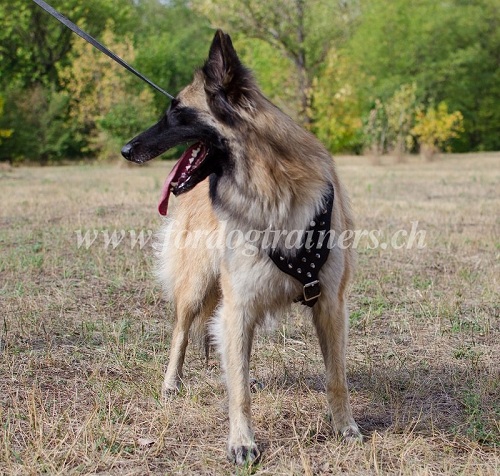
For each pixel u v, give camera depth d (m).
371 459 3.50
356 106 31.97
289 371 4.82
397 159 26.16
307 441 3.75
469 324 5.79
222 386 4.58
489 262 8.00
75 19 33.38
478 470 3.34
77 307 6.22
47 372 4.68
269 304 3.86
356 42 36.12
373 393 4.39
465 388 4.45
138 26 41.44
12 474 3.32
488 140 37.59
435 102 35.56
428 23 35.00
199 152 3.93
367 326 5.79
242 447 3.59
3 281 7.06
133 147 3.85
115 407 4.10
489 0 35.97
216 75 3.69
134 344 5.23
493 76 35.97
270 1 29.47
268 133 3.64
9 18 30.95
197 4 30.75
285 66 31.08
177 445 3.72
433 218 11.09
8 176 20.56
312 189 3.69
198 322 4.80
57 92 31.86
